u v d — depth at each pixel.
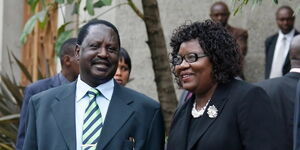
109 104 4.85
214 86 4.66
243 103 4.49
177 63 4.68
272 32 9.58
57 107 4.86
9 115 7.61
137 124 4.85
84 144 4.74
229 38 4.65
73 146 4.72
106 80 4.87
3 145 7.38
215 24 4.66
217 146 4.46
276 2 5.33
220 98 4.59
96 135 4.77
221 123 4.50
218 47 4.60
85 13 9.57
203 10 9.68
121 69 6.51
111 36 4.82
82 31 4.88
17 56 12.23
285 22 9.14
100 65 4.79
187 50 4.63
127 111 4.84
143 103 4.93
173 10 9.83
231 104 4.52
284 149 4.47
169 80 6.92
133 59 10.00
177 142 4.66
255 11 9.66
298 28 9.56
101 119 4.82
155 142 4.88
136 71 9.99
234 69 4.64
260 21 9.64
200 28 4.65
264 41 9.60
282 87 6.08
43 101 4.93
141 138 4.82
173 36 4.74
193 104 4.75
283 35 9.18
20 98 8.00
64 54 6.58
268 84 6.15
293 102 6.02
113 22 10.01
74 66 6.57
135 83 10.01
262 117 4.46
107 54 4.80
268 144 4.42
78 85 4.91
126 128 4.80
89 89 4.87
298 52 6.13
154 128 4.89
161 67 6.90
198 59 4.61
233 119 4.49
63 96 4.91
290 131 5.96
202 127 4.56
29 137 4.92
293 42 6.17
